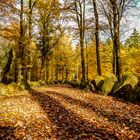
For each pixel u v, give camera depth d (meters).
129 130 7.37
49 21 33.22
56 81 37.47
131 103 11.99
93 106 11.01
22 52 20.75
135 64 34.97
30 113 9.12
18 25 19.50
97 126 7.73
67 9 25.91
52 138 6.46
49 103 11.42
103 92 15.18
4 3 15.79
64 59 47.66
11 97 13.02
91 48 40.44
